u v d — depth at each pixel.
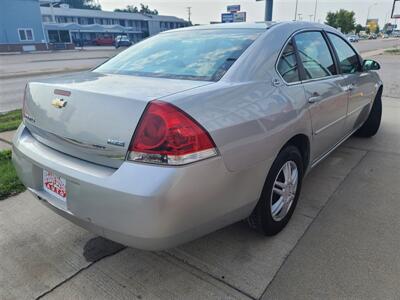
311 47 2.82
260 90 2.10
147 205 1.57
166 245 1.70
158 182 1.56
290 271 2.11
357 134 4.83
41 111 2.09
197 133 1.64
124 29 64.19
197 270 2.13
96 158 1.80
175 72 2.23
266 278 2.05
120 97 1.71
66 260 2.25
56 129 1.97
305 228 2.55
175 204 1.60
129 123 1.65
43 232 2.56
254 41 2.33
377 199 2.98
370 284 1.99
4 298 1.95
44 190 2.11
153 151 1.59
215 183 1.75
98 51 35.41
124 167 1.64
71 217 1.91
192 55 2.39
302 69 2.58
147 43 2.87
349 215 2.72
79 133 1.83
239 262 2.20
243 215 2.08
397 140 4.65
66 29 52.69
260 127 1.98
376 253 2.26
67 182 1.85
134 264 2.20
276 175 2.25
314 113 2.58
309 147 2.65
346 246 2.33
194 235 1.79
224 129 1.77
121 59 2.71
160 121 1.59
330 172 3.57
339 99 3.05
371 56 21.67
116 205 1.64
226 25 2.79
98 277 2.09
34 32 38.78
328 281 2.02
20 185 3.26
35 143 2.20
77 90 1.88
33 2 38.03
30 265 2.21
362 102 3.84
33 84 2.23
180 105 1.66
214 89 1.87
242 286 2.00
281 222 2.48
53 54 30.83
